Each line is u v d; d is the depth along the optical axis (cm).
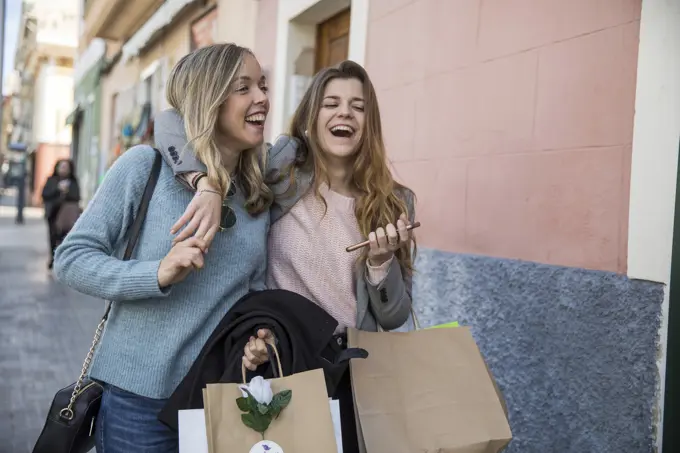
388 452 170
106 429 176
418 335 188
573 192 284
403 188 221
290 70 598
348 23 547
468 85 362
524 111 317
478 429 175
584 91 281
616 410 254
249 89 183
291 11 583
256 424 152
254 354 168
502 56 336
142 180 175
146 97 1153
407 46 427
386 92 451
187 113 175
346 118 204
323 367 174
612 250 262
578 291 274
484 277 336
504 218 328
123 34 1362
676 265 232
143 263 164
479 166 350
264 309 175
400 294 200
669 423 232
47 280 919
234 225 181
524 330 305
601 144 271
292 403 158
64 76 3272
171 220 173
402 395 177
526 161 314
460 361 184
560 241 291
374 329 206
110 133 1558
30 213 2795
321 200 203
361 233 206
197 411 156
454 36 377
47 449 178
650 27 245
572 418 274
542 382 292
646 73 246
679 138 232
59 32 3184
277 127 604
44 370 484
